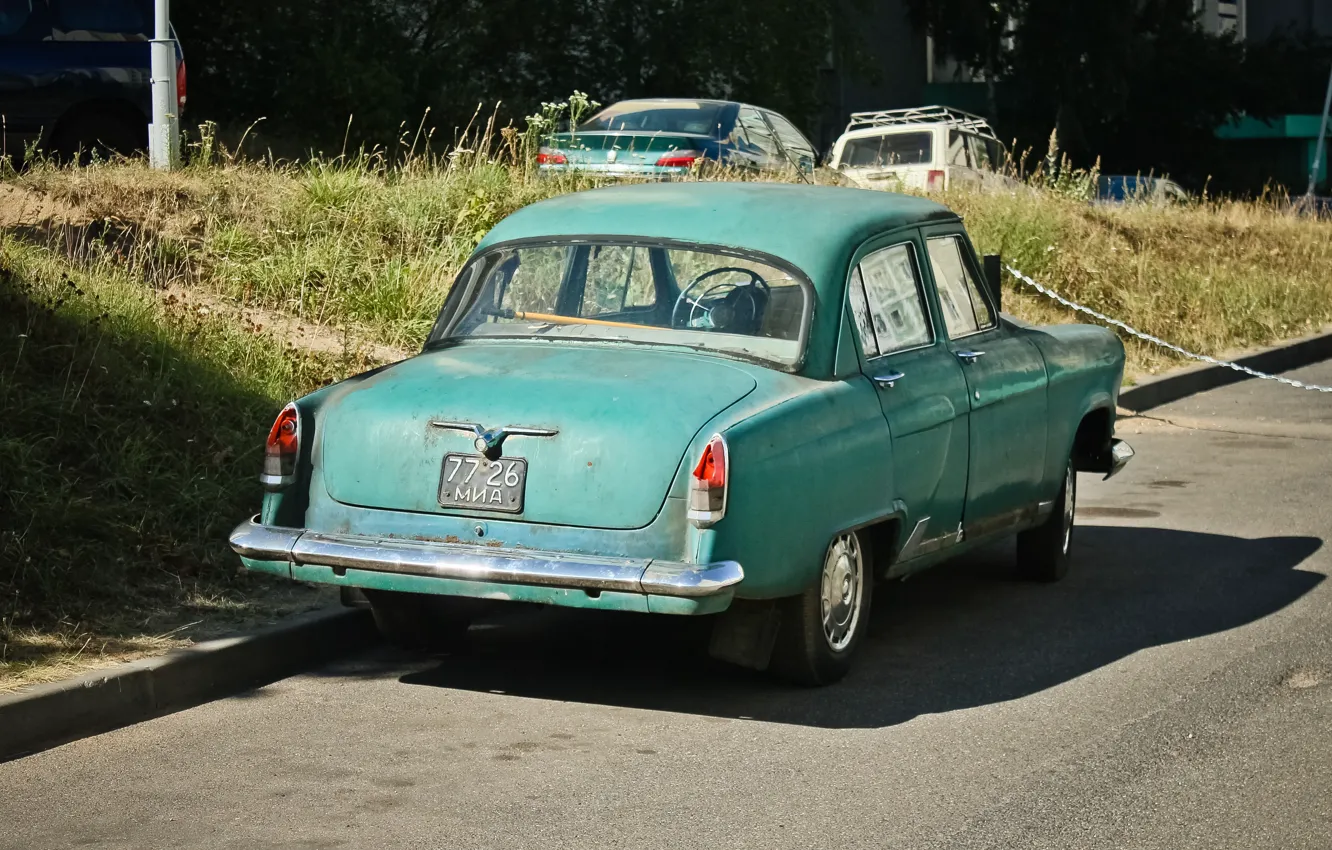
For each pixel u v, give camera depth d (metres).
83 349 9.21
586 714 6.27
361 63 24.34
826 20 31.05
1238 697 6.49
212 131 14.82
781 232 6.80
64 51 14.62
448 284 12.32
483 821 5.11
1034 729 6.08
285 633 6.80
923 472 6.92
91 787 5.38
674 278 6.75
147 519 7.65
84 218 11.79
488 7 26.83
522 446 5.98
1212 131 50.75
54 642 6.38
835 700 6.45
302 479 6.34
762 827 5.08
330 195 13.11
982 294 7.95
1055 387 8.16
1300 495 11.02
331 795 5.33
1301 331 19.58
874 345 6.84
